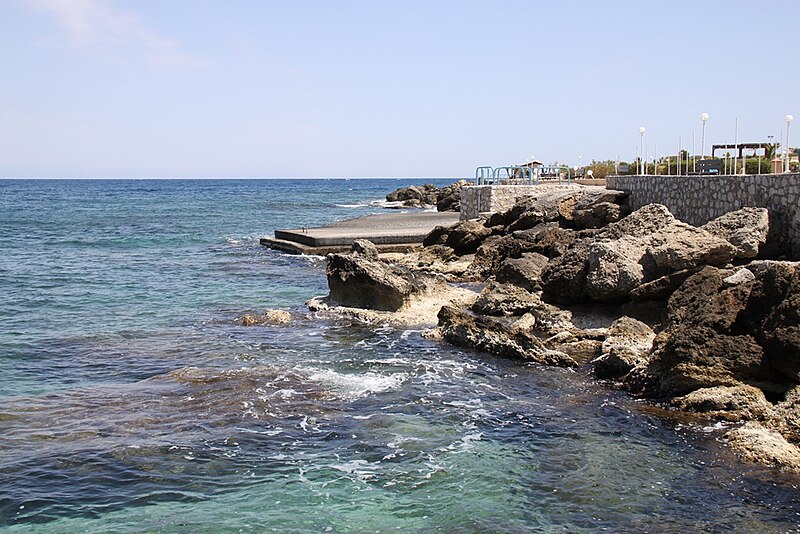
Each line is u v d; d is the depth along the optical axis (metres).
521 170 50.47
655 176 27.67
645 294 18.19
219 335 19.78
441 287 24.39
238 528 9.43
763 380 13.47
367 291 22.72
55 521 9.58
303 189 190.50
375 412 13.55
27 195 136.50
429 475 10.95
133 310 23.44
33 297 25.64
